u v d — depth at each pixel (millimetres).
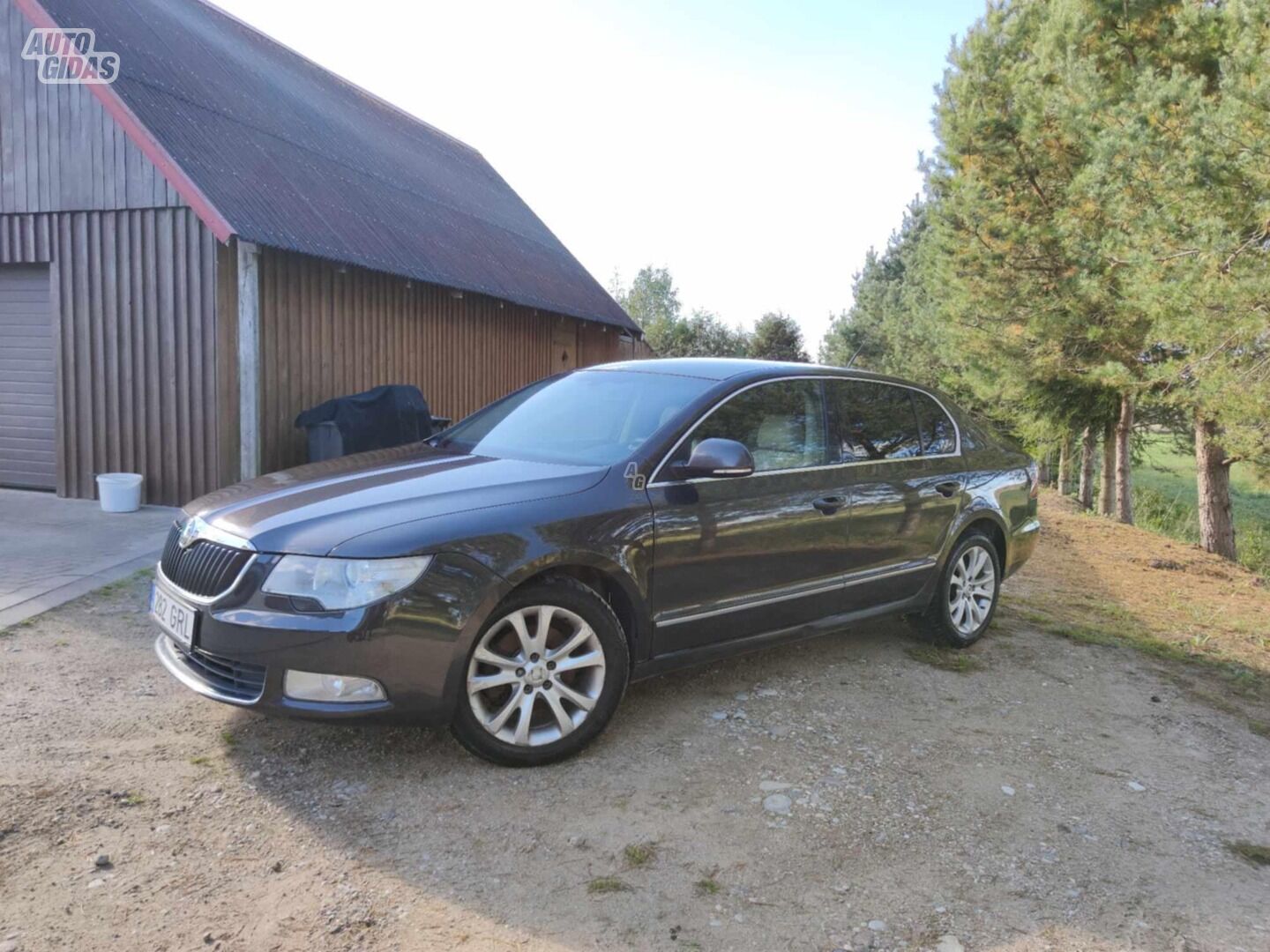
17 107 9023
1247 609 7781
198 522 3664
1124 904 2928
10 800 3156
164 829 3049
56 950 2418
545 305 14859
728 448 3912
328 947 2502
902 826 3324
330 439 9367
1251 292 8164
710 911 2748
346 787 3387
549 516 3611
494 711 3568
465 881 2834
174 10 12320
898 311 27375
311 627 3189
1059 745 4199
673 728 4062
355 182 11977
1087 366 12867
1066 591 7891
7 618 5133
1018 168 12352
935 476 5250
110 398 9141
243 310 8805
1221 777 4012
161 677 4406
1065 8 11656
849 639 5621
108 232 8945
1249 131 7949
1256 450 9711
